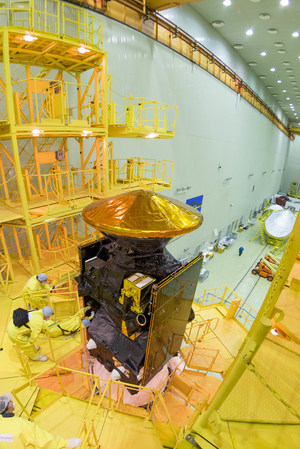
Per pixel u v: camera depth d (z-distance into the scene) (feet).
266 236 110.11
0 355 18.70
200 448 7.49
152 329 18.35
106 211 20.15
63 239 33.76
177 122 55.77
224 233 105.60
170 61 49.34
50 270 28.09
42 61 29.37
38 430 10.76
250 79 94.17
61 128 24.61
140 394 23.94
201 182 72.95
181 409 24.39
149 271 20.38
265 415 8.17
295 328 11.07
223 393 7.07
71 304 22.00
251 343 6.01
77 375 25.16
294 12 49.60
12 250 34.45
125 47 39.81
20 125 21.59
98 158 31.96
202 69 59.57
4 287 25.32
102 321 22.99
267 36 63.00
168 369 28.86
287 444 7.47
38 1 29.50
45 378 23.93
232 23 58.49
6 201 28.19
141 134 33.96
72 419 14.96
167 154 55.62
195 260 22.86
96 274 21.72
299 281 13.69
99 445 13.96
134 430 15.02
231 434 7.76
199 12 55.26
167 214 19.72
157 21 43.91
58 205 27.22
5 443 10.14
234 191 102.89
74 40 23.84
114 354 20.07
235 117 84.02
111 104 33.55
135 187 39.58
